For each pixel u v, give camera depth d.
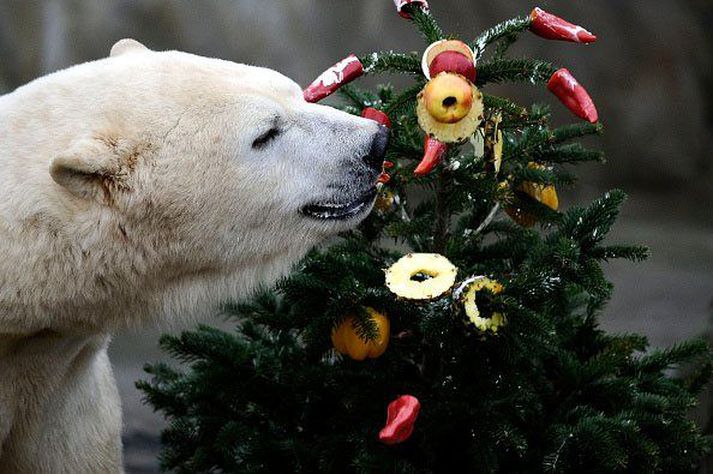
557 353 10.99
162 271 10.81
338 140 10.81
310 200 10.82
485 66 10.84
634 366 11.08
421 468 10.91
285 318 10.95
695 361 11.27
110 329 10.83
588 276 10.80
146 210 10.76
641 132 25.45
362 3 23.42
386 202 10.98
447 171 10.87
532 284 10.80
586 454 10.91
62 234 10.72
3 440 10.86
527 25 10.84
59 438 10.91
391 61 10.85
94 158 10.70
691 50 26.30
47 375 10.84
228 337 11.06
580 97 10.75
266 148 10.80
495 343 10.85
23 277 10.71
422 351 10.97
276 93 10.82
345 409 11.01
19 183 10.71
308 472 10.96
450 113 10.73
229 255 10.84
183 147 10.75
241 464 11.05
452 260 10.91
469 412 10.88
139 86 10.77
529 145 10.91
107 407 11.02
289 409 11.06
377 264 11.01
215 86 10.78
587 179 25.06
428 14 10.91
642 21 25.86
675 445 10.95
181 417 11.19
